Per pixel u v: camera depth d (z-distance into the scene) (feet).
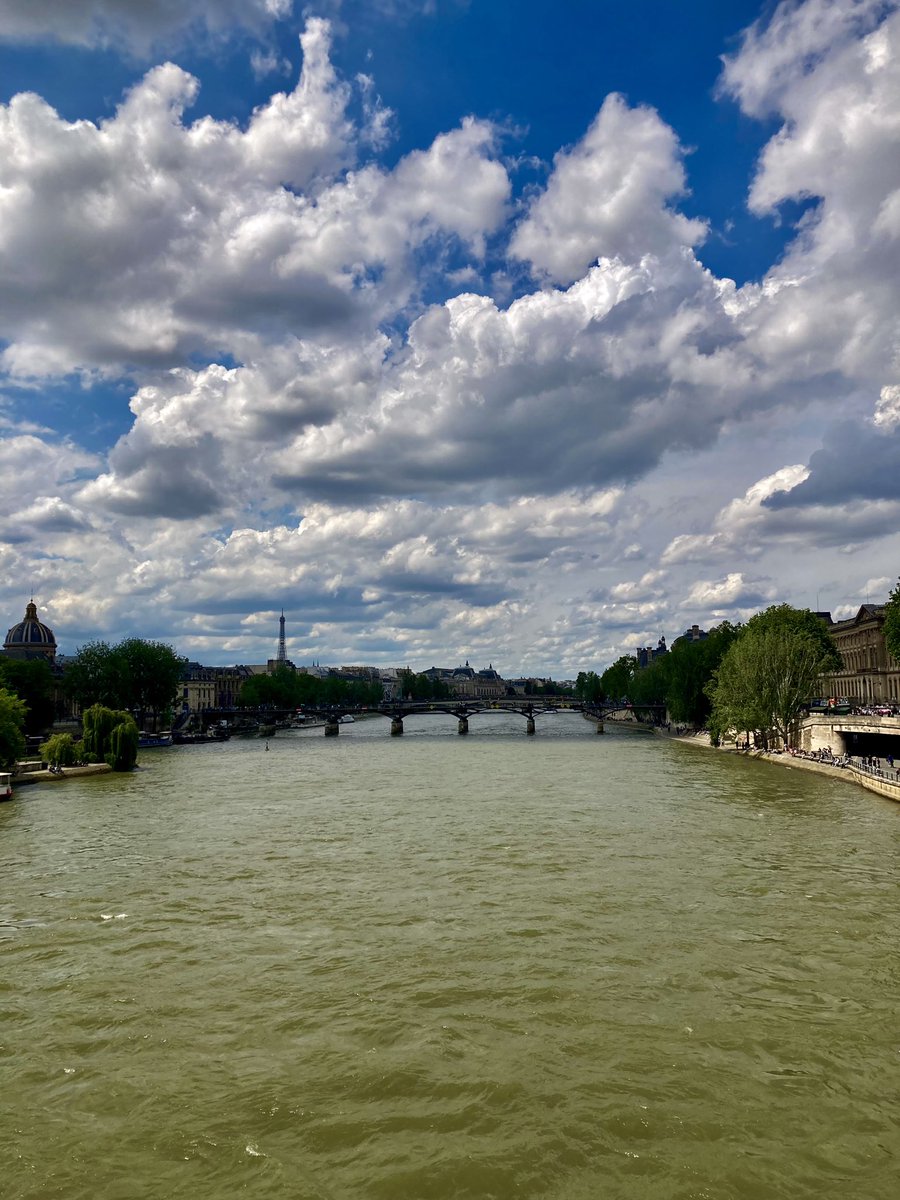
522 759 466.70
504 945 127.13
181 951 127.65
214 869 181.68
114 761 411.34
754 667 464.65
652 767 404.98
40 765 397.39
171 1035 99.66
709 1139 77.20
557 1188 70.95
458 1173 73.00
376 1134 79.00
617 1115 81.10
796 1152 75.20
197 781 367.04
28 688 570.87
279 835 222.69
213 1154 76.43
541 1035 97.45
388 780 361.30
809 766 378.73
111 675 645.51
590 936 130.52
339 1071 90.48
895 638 423.23
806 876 166.91
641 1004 105.40
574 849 194.70
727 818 239.50
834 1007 103.81
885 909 143.54
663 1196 69.72
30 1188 72.13
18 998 111.14
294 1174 73.41
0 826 247.91
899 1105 82.28
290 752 552.00
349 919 142.10
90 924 142.31
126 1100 85.76
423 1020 101.91
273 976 116.78
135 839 220.84
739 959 120.06
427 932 134.10
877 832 216.13
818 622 590.55
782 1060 91.09
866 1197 69.15
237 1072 90.84
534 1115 81.46
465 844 203.62
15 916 147.95
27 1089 88.33
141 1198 70.85
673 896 152.56
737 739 519.19
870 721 379.35
